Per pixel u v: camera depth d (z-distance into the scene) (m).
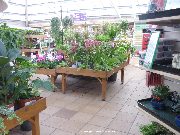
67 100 4.76
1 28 4.92
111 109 4.23
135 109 4.23
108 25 7.56
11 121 2.37
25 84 2.78
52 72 5.29
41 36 10.52
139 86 5.97
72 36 6.52
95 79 6.65
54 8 16.05
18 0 16.20
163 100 2.35
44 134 3.19
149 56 2.15
